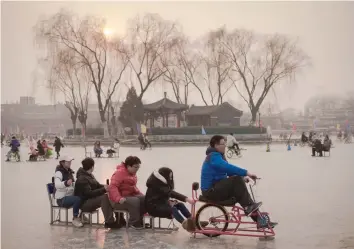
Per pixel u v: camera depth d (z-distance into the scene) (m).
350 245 7.65
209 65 64.69
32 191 15.11
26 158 33.97
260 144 56.22
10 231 9.05
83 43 57.91
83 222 9.51
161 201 8.85
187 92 67.38
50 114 110.31
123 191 9.18
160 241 8.08
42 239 8.38
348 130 66.38
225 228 8.29
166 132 57.94
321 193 13.52
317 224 9.29
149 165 24.25
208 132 59.19
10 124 106.19
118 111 69.81
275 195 13.17
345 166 22.83
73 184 9.69
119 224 9.19
